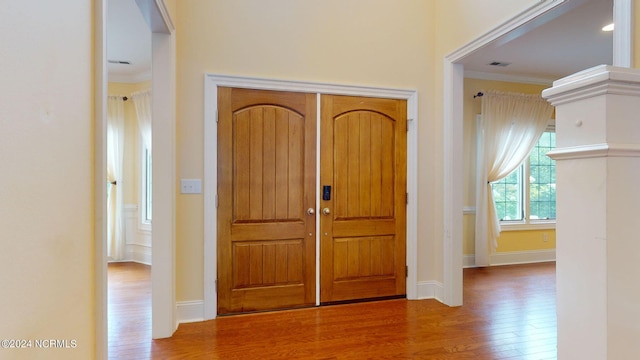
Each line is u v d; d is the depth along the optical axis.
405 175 3.16
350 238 3.03
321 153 2.94
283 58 2.85
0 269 0.68
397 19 3.14
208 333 2.42
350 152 3.02
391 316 2.75
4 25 0.68
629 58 1.63
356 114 3.03
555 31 3.13
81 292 1.02
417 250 3.18
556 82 0.68
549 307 2.97
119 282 3.66
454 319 2.70
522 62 3.97
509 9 2.38
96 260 1.11
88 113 1.07
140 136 4.51
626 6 1.64
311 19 2.92
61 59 0.90
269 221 2.83
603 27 3.04
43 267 0.83
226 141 2.72
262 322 2.61
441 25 3.16
